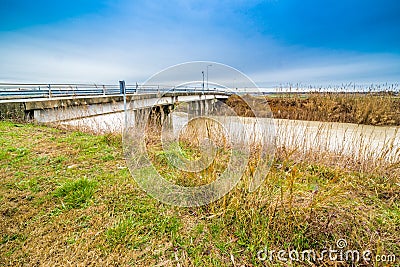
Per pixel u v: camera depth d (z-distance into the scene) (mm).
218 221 1963
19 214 2043
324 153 3740
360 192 2641
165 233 1849
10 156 3514
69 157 3559
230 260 1586
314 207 1875
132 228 1870
